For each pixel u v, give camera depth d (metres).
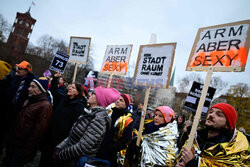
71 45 5.59
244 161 1.52
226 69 2.05
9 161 2.44
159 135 2.44
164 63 2.94
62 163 1.96
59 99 3.96
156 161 2.29
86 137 1.85
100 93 2.13
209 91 6.28
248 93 33.06
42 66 43.09
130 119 2.69
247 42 2.00
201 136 1.91
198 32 2.48
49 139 2.60
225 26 2.23
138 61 3.30
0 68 3.11
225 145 1.63
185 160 1.73
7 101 3.28
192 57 2.42
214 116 1.75
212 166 1.62
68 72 39.97
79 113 2.60
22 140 2.44
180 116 5.49
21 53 43.44
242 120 31.88
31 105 2.55
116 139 2.62
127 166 2.55
